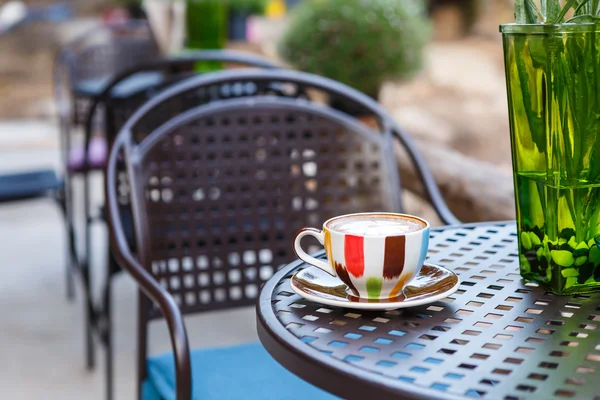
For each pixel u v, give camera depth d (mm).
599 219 769
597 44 736
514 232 996
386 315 736
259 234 1399
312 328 711
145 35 3459
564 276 768
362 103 1455
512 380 605
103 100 2025
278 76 1455
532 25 760
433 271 830
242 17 3895
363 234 767
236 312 2590
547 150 766
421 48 2512
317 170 1422
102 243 3369
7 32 6504
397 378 610
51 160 4820
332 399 1074
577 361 634
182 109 2008
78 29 6613
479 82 5098
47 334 2479
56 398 2055
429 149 2350
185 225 1358
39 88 6355
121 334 2455
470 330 696
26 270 3092
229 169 1385
